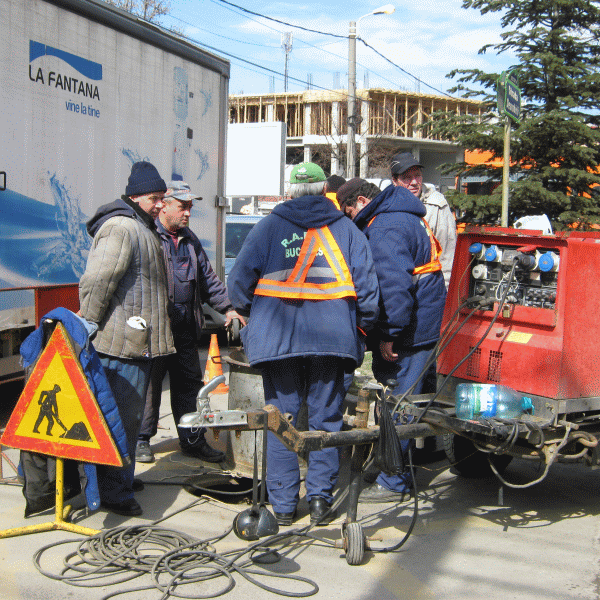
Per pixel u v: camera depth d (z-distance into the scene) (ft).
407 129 175.52
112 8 20.88
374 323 13.17
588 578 11.37
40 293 18.49
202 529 12.87
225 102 27.86
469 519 13.87
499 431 11.91
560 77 55.67
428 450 18.01
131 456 13.12
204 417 9.91
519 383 13.51
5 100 17.19
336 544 11.98
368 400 11.93
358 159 140.36
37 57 18.12
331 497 13.26
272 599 10.31
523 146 55.16
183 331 16.88
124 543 11.78
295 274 12.66
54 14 18.62
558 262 13.01
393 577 11.16
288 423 10.59
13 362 18.10
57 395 12.08
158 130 23.47
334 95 171.32
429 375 16.14
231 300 13.21
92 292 12.65
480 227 14.39
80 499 14.01
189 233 17.52
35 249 18.39
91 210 20.45
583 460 13.41
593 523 13.85
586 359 13.28
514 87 26.66
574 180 53.36
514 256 13.33
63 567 11.02
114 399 12.45
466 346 14.46
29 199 18.11
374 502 14.78
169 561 11.23
